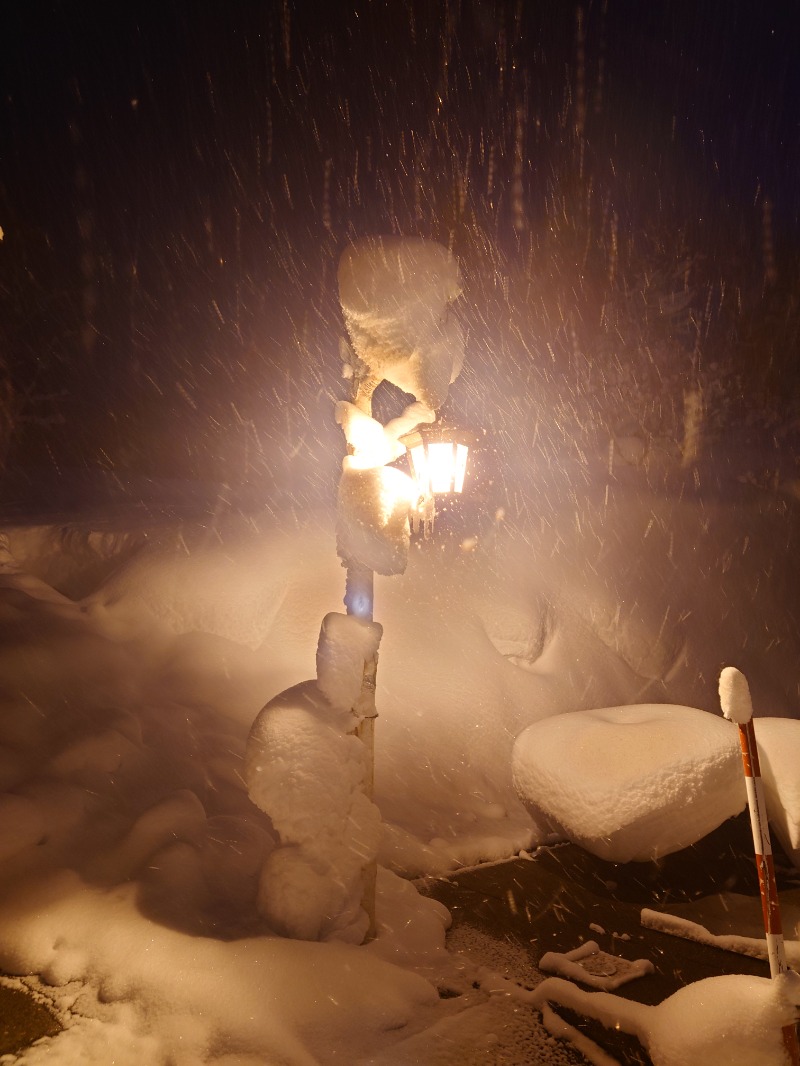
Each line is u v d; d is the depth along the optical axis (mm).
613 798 4020
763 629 7121
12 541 6094
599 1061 2846
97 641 5086
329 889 3330
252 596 5570
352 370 3641
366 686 3465
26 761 4160
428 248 3410
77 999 3023
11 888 3525
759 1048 2551
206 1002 2902
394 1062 2816
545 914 3908
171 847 3705
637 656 6496
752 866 4402
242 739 4773
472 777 5027
